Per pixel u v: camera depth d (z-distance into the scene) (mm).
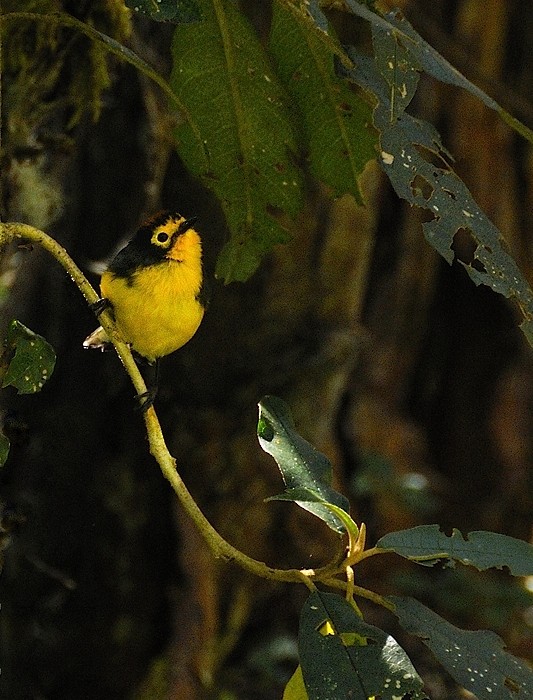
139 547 10812
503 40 15734
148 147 9148
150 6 3742
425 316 17141
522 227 16016
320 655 3439
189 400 10875
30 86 6758
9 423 4395
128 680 10797
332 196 5184
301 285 11047
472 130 15805
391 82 3701
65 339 10172
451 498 17141
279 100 4906
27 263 9750
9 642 10703
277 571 3732
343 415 15734
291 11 3922
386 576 14969
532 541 16969
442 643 3547
